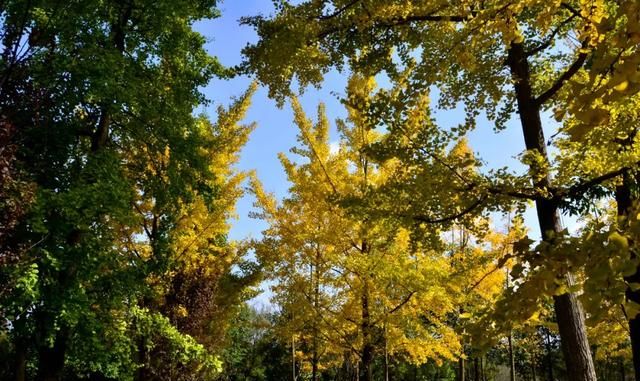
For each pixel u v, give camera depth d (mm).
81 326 7445
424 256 8133
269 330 11492
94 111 8609
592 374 4332
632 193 5246
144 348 10312
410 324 8422
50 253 6613
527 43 5500
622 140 4008
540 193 4289
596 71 1636
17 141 5723
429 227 4605
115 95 7824
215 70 10047
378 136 9141
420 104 4848
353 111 8945
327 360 15641
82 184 7340
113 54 7660
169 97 9141
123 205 7508
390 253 8289
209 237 11492
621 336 11086
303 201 9273
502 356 32250
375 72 5559
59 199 6645
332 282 8867
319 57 5102
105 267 8070
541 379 33375
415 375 32094
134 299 8430
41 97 6438
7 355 8758
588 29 3000
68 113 7598
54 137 7492
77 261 7258
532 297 1898
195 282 11398
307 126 9219
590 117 1625
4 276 5777
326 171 8969
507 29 3295
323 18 4801
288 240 9133
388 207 4695
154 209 10273
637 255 1534
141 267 8383
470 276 8664
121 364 8523
